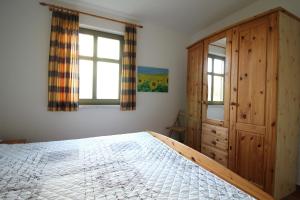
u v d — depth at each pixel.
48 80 2.38
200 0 2.48
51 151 1.40
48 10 2.39
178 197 0.80
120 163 1.18
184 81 3.60
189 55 2.96
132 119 3.07
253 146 1.88
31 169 1.07
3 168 1.08
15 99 2.27
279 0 2.21
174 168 1.12
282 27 1.71
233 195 0.82
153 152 1.41
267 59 1.75
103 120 2.81
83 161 1.20
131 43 2.94
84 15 2.61
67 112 2.55
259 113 1.82
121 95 2.89
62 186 0.88
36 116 2.38
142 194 0.82
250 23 1.91
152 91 3.25
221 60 2.29
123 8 2.71
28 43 2.31
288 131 1.83
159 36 3.30
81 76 2.72
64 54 2.43
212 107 2.44
